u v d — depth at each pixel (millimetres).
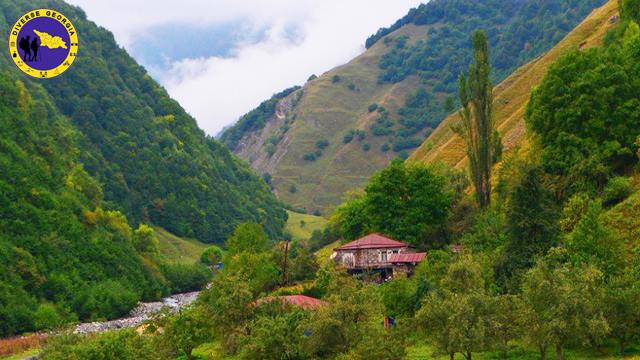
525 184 67688
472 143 92125
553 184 79562
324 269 87250
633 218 67062
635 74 82062
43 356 59875
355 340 51906
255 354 55062
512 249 66500
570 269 54750
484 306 50125
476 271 60875
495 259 67250
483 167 91375
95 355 56969
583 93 81312
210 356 68125
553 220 67000
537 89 91125
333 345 52781
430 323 51281
